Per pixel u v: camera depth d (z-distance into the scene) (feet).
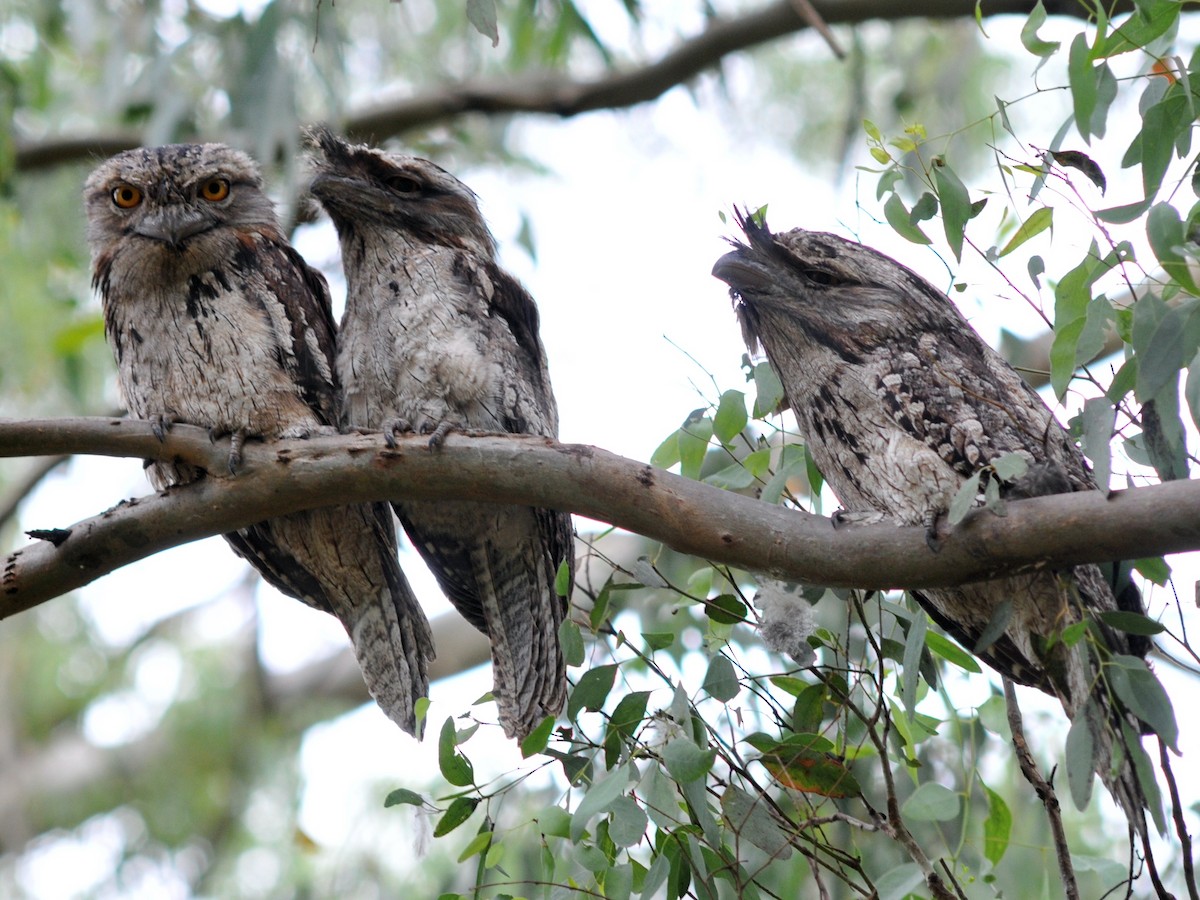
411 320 31.48
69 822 74.74
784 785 24.58
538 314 34.24
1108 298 20.99
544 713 31.17
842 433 27.50
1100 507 20.62
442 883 47.16
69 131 60.70
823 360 27.61
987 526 21.53
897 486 26.73
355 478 25.53
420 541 32.60
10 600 26.94
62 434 26.40
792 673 26.08
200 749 72.23
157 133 43.91
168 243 31.91
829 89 65.82
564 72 60.23
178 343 31.71
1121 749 20.90
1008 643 26.86
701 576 27.99
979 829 32.40
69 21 52.49
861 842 32.17
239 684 73.72
